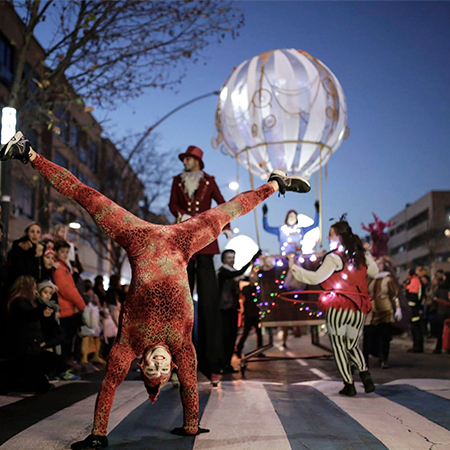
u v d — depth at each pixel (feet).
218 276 31.76
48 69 44.45
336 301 19.51
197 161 23.47
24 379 19.47
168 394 18.92
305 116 32.96
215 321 21.33
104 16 42.39
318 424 14.52
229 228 22.21
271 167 35.04
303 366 32.96
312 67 33.58
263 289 31.89
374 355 34.68
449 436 13.33
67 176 12.32
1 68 81.92
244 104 33.60
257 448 12.21
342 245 20.18
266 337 72.38
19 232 93.50
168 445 12.41
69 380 25.00
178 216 22.72
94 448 11.96
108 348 41.01
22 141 12.15
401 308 35.19
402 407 16.79
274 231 32.89
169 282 11.76
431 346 51.31
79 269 35.32
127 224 12.14
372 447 12.34
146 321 11.59
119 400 17.61
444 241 229.45
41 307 20.80
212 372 20.98
